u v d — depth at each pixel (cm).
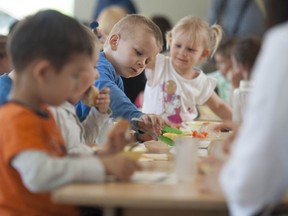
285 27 105
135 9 562
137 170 122
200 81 270
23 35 125
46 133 125
